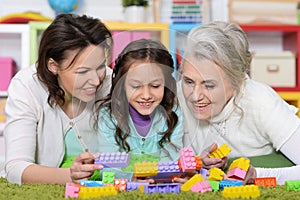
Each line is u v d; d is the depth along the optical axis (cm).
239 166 109
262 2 273
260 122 133
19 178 112
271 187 104
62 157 130
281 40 292
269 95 134
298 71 267
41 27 238
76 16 117
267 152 142
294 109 146
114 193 91
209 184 97
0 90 240
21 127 122
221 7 279
